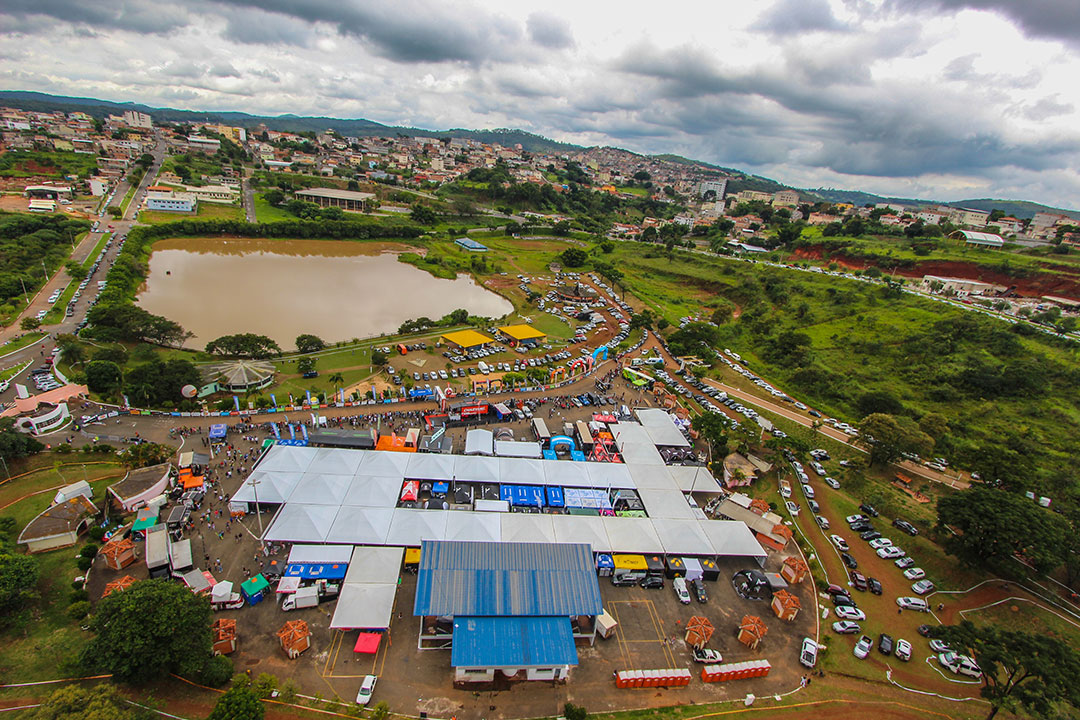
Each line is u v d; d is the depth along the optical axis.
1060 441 121.00
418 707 59.34
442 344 160.75
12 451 88.88
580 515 88.69
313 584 73.00
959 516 85.56
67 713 48.75
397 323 179.75
